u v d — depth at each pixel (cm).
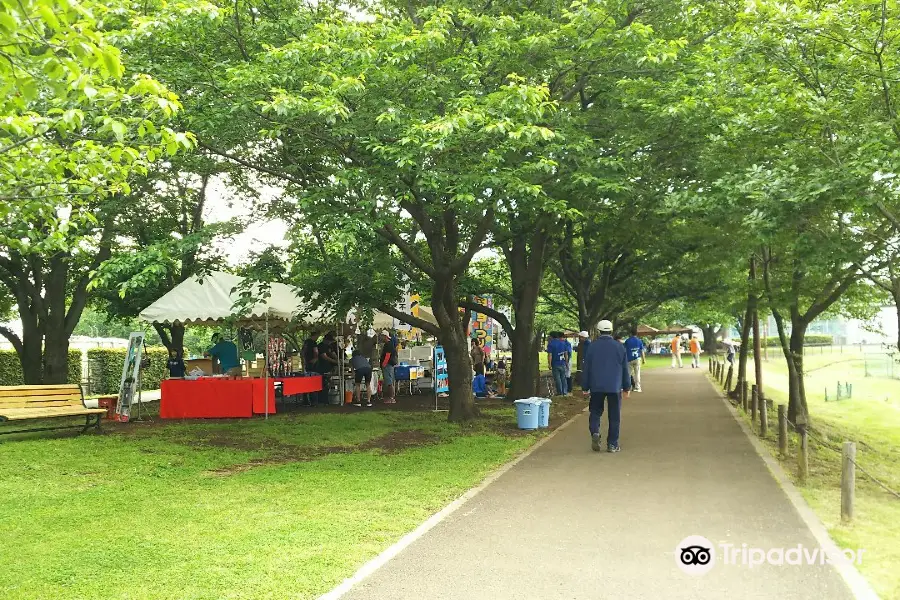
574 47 1229
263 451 1149
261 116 1109
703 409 1798
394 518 702
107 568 553
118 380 3014
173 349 2041
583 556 580
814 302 1483
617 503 764
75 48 460
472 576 534
